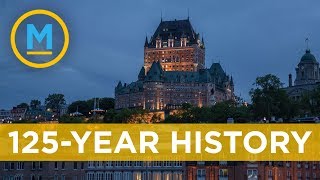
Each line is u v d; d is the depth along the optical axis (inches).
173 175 6417.3
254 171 6264.8
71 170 6673.2
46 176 6683.1
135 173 6525.6
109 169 6589.6
